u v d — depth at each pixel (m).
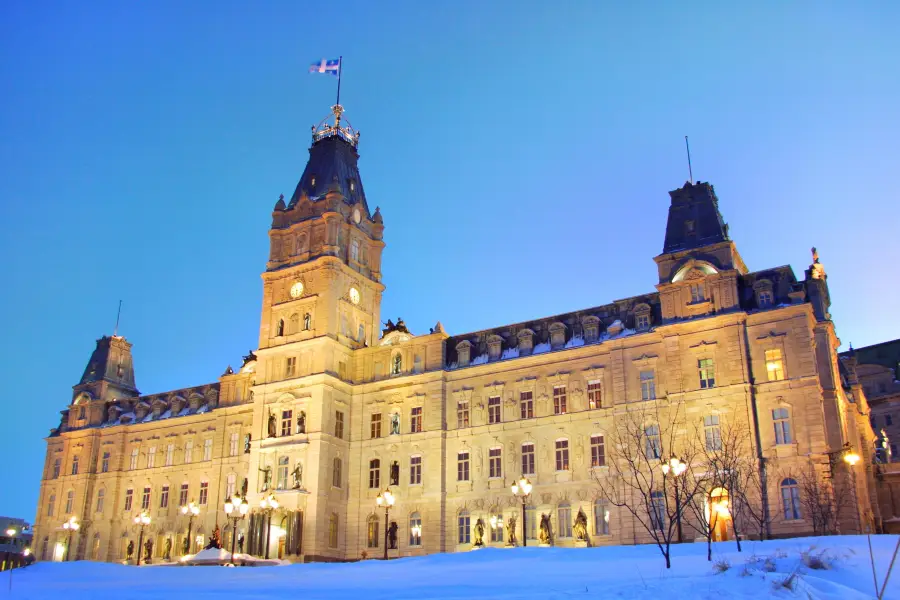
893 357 112.12
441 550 83.25
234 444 106.06
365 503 90.06
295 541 85.62
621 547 56.88
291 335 95.88
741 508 64.81
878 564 34.41
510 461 82.81
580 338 84.44
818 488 65.25
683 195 82.62
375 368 94.94
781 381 70.38
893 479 86.00
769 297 74.44
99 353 128.25
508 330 90.38
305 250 99.44
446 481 85.88
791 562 34.84
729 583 31.72
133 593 40.88
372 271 104.31
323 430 89.56
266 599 37.47
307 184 104.88
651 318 80.12
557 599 31.25
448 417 88.19
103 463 117.19
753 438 69.44
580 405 80.75
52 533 116.69
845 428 75.88
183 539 105.50
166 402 117.31
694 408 73.06
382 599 35.53
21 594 40.53
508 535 79.94
